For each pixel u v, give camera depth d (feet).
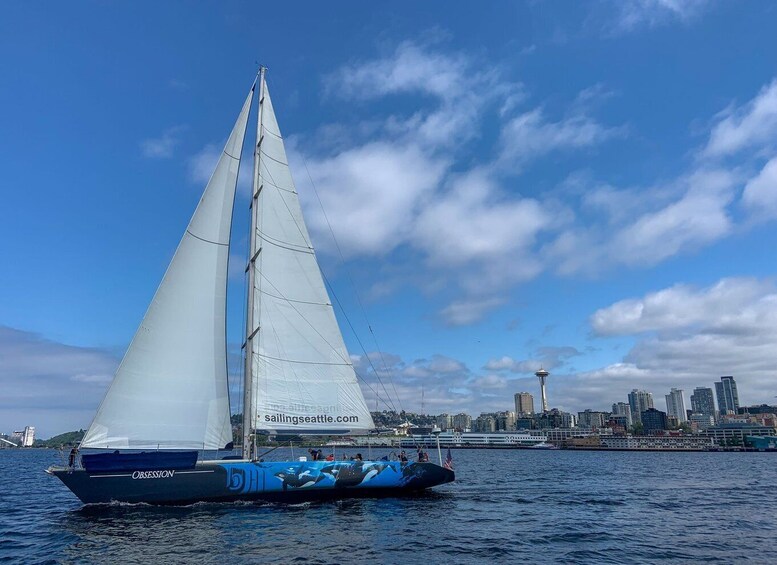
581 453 566.36
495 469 224.53
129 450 75.05
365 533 65.21
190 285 82.12
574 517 83.71
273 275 89.86
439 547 60.13
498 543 63.00
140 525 65.51
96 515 70.74
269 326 87.76
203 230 84.74
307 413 87.40
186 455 74.90
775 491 131.54
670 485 146.61
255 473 77.61
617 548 61.57
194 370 80.23
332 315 92.84
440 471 90.94
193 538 59.98
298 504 80.79
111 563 51.60
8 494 109.91
